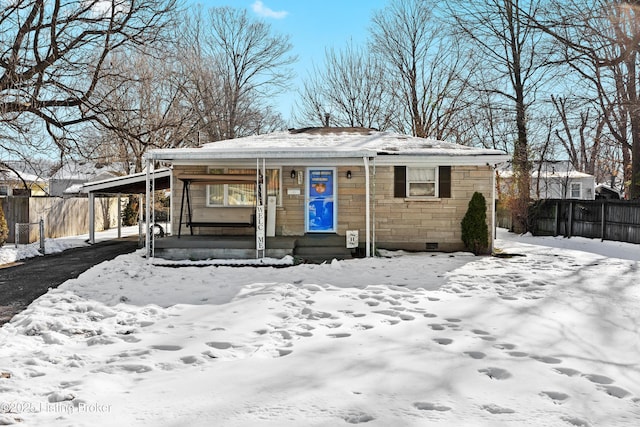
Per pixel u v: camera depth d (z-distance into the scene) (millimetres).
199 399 3848
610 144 23750
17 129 14703
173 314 7102
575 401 3812
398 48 31828
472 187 14234
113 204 29094
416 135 31422
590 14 16047
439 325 6203
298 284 9188
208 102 34250
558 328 6051
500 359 4828
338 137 16266
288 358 4922
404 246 14305
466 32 25516
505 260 12453
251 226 14328
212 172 14438
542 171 35500
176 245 12266
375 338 5637
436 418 3457
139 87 25250
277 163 13547
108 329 6367
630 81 18297
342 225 14312
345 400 3781
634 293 8203
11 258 13258
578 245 17141
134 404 3770
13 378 4457
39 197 19359
